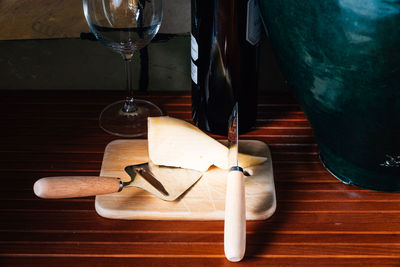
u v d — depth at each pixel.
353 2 0.52
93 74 0.94
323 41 0.57
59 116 0.87
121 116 0.87
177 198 0.69
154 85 0.95
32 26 0.89
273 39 0.66
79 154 0.79
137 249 0.64
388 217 0.69
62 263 0.62
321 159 0.78
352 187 0.74
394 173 0.69
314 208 0.70
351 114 0.62
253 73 0.78
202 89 0.79
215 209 0.68
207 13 0.71
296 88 0.68
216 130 0.82
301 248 0.64
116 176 0.73
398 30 0.52
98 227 0.67
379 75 0.56
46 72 0.93
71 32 0.90
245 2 0.70
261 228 0.67
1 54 0.91
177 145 0.75
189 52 0.92
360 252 0.64
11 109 0.89
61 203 0.70
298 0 0.56
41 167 0.76
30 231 0.66
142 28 0.77
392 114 0.60
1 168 0.76
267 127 0.86
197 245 0.64
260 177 0.73
